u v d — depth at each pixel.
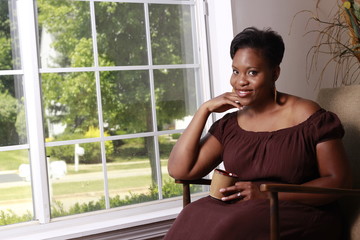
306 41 3.32
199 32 3.18
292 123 2.10
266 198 1.95
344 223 2.17
